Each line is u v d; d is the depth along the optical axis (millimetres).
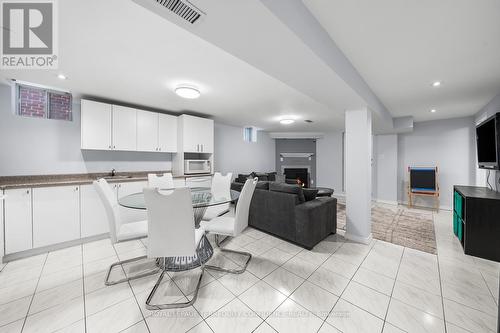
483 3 1281
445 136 4770
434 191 4684
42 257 2379
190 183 3982
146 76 2381
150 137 3680
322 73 1778
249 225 3451
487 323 1418
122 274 2023
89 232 2785
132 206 1940
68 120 3164
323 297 1690
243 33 1242
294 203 2672
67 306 1589
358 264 2219
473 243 2389
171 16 1108
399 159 5398
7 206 2270
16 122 2773
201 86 2707
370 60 2045
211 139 4375
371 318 1472
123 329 1379
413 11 1366
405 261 2283
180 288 1808
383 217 4074
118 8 1325
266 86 2719
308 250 2564
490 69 2225
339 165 6680
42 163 2957
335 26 1538
